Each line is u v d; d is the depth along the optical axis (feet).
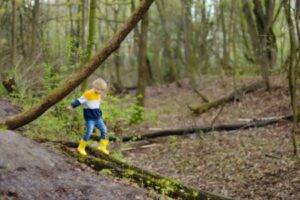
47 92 44.52
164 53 154.10
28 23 77.71
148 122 68.74
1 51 72.38
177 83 114.11
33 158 26.11
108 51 29.40
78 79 29.45
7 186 23.04
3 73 57.00
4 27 79.36
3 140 25.70
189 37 120.06
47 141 31.30
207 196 30.22
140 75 73.20
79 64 45.57
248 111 68.59
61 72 45.75
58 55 59.00
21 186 23.52
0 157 24.48
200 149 52.24
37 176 24.94
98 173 28.94
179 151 52.54
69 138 39.19
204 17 124.36
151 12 153.99
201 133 58.03
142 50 73.26
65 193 24.73
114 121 51.70
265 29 78.54
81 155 30.01
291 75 44.32
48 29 77.15
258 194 38.75
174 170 46.60
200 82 108.17
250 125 58.70
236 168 44.73
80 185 26.11
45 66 45.42
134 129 63.00
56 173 26.25
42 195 23.65
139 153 53.21
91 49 48.42
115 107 49.39
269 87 74.64
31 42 68.54
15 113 40.09
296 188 38.70
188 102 90.02
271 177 41.37
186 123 69.41
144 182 29.68
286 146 48.42
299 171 41.37
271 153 46.88
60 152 29.66
